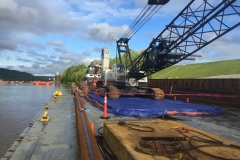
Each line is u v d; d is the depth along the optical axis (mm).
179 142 4055
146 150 3543
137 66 19125
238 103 13891
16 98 35531
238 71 46906
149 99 15664
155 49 16266
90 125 6125
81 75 91875
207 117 9992
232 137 6488
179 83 21359
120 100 14406
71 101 17125
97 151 3832
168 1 12445
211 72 52219
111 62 57094
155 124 5828
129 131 5012
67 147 5695
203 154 3547
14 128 14695
